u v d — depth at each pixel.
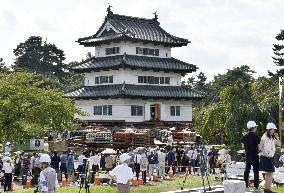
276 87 56.47
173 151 44.94
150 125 80.31
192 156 42.94
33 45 169.25
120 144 59.44
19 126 50.41
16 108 51.00
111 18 85.06
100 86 83.19
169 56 86.56
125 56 79.94
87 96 81.56
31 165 37.31
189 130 69.56
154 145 61.03
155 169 38.56
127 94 77.31
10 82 53.88
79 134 67.50
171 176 40.00
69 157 37.78
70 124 55.59
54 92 54.91
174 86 85.81
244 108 52.59
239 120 52.59
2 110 50.16
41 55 168.62
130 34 80.69
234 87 54.72
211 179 34.78
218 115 57.47
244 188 18.84
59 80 166.00
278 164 33.75
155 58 84.56
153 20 89.50
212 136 60.88
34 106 52.25
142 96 79.44
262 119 52.25
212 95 139.38
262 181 26.33
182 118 86.44
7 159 31.70
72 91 84.25
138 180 34.59
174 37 86.38
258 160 20.55
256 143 20.52
